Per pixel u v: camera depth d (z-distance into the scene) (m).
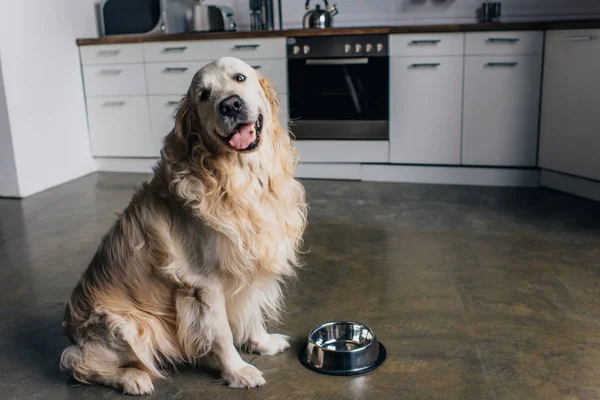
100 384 1.84
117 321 1.73
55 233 3.42
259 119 1.69
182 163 1.71
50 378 1.91
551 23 3.81
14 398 1.80
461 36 4.06
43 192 4.39
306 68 4.37
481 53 4.05
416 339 2.07
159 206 1.76
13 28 4.14
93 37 5.05
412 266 2.74
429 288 2.50
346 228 3.33
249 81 1.70
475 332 2.11
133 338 1.74
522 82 4.03
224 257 1.70
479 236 3.12
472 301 2.36
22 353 2.08
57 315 2.37
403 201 3.87
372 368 1.88
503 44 3.99
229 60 1.69
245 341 2.02
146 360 1.79
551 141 3.95
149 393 1.78
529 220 3.37
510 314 2.23
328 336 2.08
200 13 4.73
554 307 2.27
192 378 1.87
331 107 4.41
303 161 4.57
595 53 3.48
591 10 4.47
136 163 4.98
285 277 2.64
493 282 2.53
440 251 2.92
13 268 2.88
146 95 4.77
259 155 1.72
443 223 3.37
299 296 2.46
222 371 1.83
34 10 4.32
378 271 2.70
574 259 2.75
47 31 4.46
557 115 3.86
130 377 1.79
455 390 1.76
